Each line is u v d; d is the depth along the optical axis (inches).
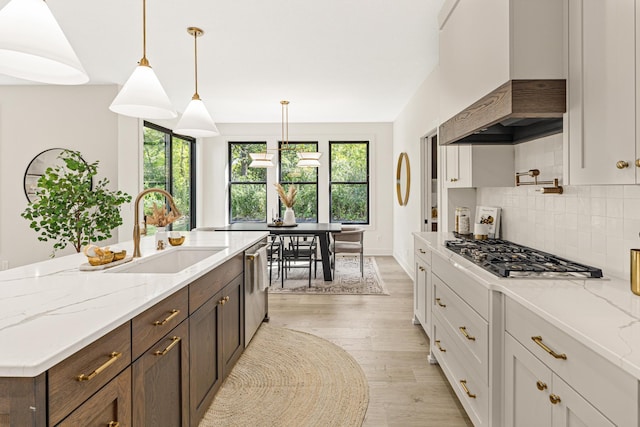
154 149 227.1
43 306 49.3
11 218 184.1
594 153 55.1
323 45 138.4
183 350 67.6
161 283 61.7
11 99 184.1
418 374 101.9
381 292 183.9
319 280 209.6
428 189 191.3
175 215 99.5
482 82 76.3
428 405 87.0
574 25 59.7
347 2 107.5
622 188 64.3
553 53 63.4
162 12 112.7
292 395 91.4
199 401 76.3
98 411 43.3
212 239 124.8
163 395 59.9
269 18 116.9
